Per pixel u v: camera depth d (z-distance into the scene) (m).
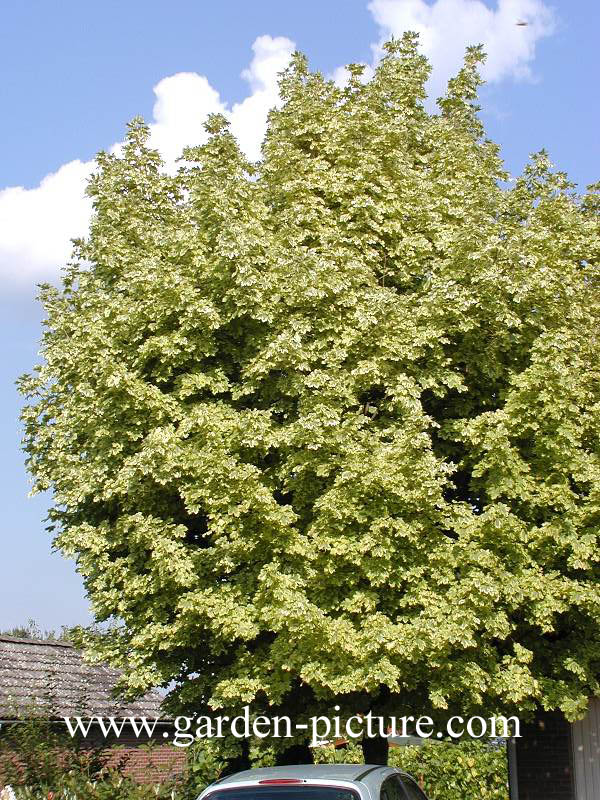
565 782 17.53
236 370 14.54
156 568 13.12
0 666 22.23
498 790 19.11
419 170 17.08
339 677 12.09
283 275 13.86
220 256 13.72
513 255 13.87
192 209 15.28
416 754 20.02
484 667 12.86
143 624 13.82
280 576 12.22
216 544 13.06
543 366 13.05
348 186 15.20
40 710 17.00
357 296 14.06
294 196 15.46
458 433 13.77
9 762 13.81
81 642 14.73
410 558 12.66
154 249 15.62
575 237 15.92
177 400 13.96
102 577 14.02
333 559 12.63
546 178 17.75
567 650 13.81
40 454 15.63
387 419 13.88
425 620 11.95
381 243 15.16
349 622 12.30
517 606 12.52
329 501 12.52
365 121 16.03
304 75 17.45
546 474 13.48
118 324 14.61
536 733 17.91
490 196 15.79
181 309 13.75
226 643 13.66
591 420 13.83
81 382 14.59
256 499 12.35
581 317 14.68
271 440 12.86
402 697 13.73
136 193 17.02
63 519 15.41
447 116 18.45
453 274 13.90
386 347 13.43
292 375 13.54
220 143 16.44
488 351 14.04
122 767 14.46
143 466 12.97
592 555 12.99
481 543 12.70
